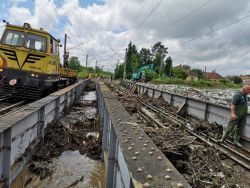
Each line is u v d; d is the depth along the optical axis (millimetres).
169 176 2098
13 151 4488
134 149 2740
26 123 5176
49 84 12211
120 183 3277
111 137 4051
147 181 2012
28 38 11625
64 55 24750
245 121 7332
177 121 10062
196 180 4328
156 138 5734
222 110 8859
